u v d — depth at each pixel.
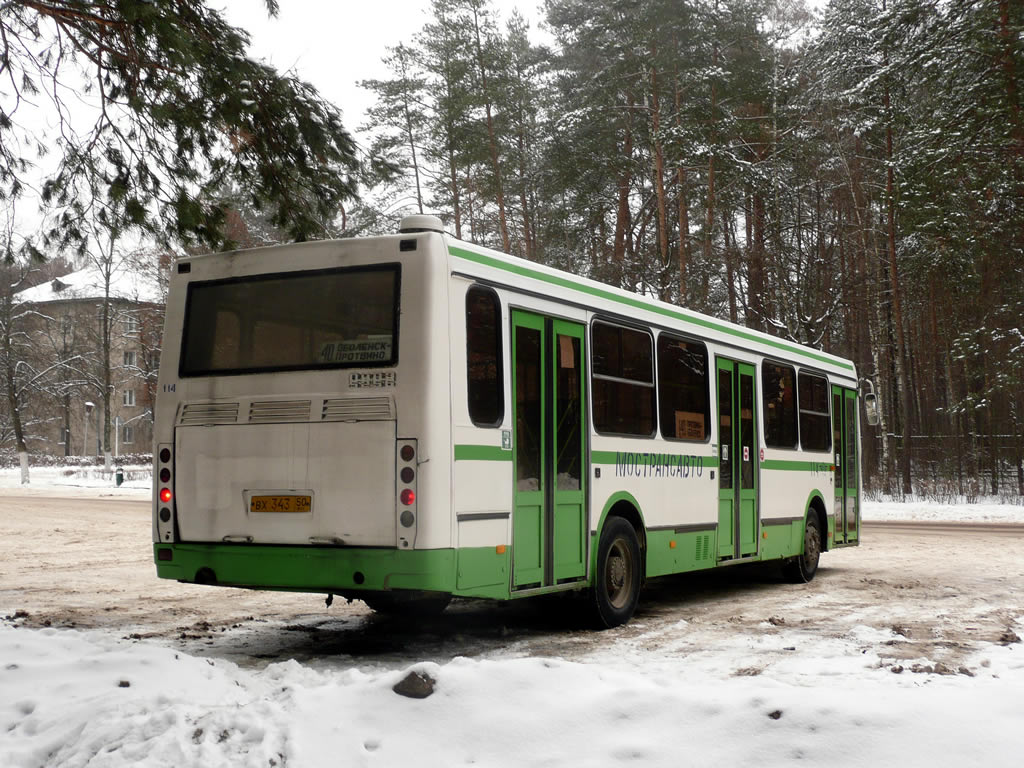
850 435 17.22
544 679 5.62
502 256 8.83
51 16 10.74
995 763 4.61
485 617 11.00
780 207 41.28
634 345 10.87
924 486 40.81
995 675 7.22
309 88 12.30
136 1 10.45
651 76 35.66
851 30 40.44
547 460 9.18
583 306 9.94
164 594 13.00
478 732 5.10
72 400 79.25
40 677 6.18
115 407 85.94
